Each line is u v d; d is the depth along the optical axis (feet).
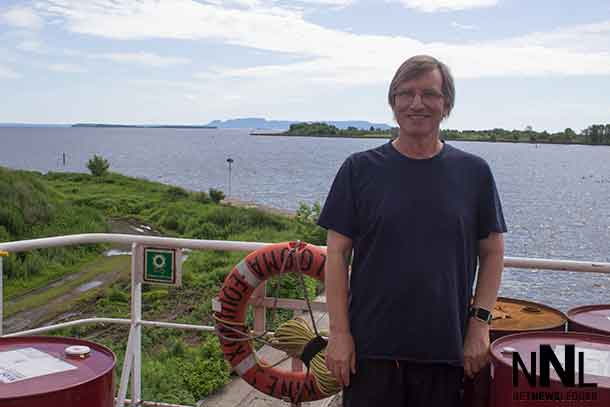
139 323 13.00
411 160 8.37
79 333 36.32
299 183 262.88
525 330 10.10
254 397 19.69
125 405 13.28
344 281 8.54
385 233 8.22
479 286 8.70
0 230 86.53
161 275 12.75
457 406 8.53
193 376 20.74
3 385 7.79
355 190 8.52
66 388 7.68
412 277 8.12
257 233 98.32
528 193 236.02
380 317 8.30
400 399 8.39
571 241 122.52
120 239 12.77
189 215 112.57
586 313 11.10
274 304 12.17
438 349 8.18
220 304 12.05
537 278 68.49
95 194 137.80
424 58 8.36
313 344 11.44
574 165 501.56
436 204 8.20
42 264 65.10
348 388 8.73
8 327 47.26
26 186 99.81
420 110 8.18
